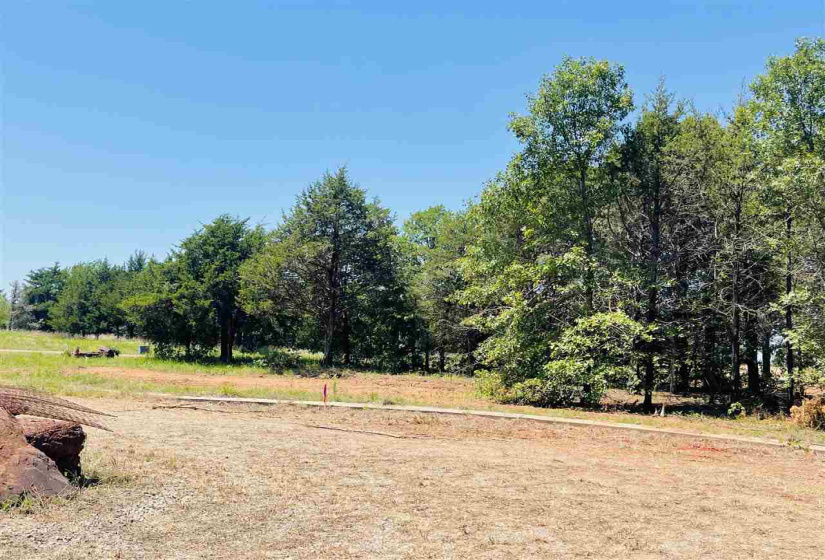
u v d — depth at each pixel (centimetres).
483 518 709
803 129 2203
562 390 2203
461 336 4094
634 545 636
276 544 592
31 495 645
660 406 2402
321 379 3106
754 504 829
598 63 2342
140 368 3203
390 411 1742
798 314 2147
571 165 2456
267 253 3875
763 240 2225
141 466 864
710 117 2498
